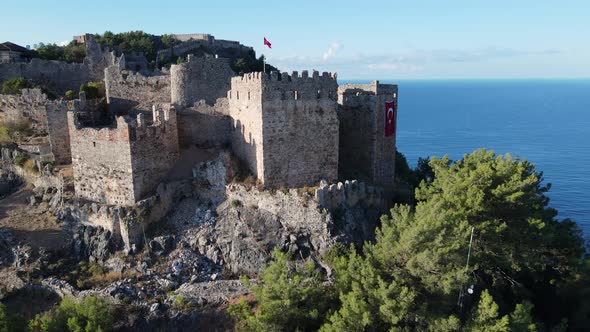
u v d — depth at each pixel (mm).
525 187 45125
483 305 36438
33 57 95688
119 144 51125
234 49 131375
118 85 68125
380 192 54844
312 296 38312
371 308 36156
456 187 45781
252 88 51406
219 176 54062
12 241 50656
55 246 50844
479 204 44031
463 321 37719
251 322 36312
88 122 64562
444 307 37219
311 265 40094
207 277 47094
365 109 62594
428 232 36531
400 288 36000
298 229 49094
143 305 42469
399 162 78188
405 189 62719
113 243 50375
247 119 53625
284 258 38438
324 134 54281
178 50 120938
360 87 66750
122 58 84125
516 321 36906
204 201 54312
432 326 35844
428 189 50406
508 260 44125
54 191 57219
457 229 38219
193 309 41812
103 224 51375
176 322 40906
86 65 84250
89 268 48594
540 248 46531
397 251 37969
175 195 54344
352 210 51469
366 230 50594
